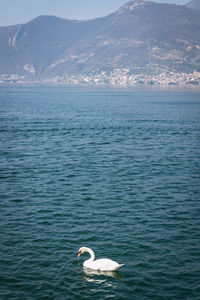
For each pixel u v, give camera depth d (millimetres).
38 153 49844
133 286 17750
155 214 27297
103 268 18891
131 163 44406
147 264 19734
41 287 17625
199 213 27641
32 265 19594
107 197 31250
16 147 54156
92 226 24812
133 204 29500
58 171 40094
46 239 22734
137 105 147125
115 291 17344
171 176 38594
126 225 25031
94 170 40750
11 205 29031
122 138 63719
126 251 21156
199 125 83750
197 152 51812
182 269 19266
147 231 24047
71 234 23469
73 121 89000
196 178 37875
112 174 39094
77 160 45719
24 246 21766
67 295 17047
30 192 32469
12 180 36375
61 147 54531
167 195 32062
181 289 17500
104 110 122625
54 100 178500
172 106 141875
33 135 66062
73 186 34438
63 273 18828
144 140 62000
